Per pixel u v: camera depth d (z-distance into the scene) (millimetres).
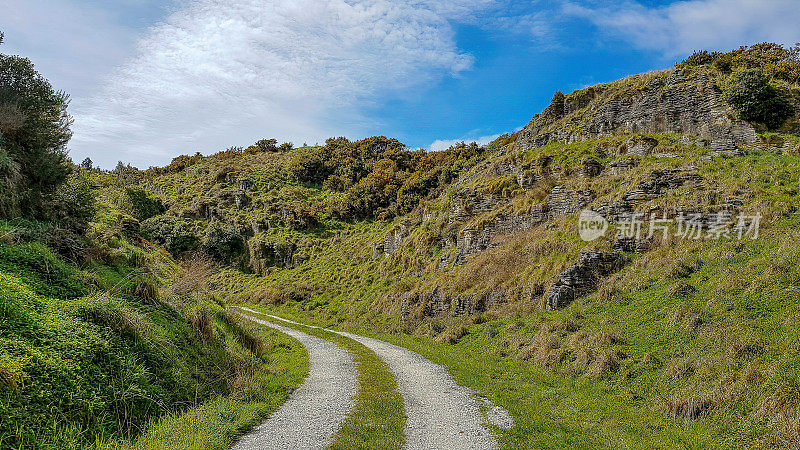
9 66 15438
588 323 18906
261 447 8750
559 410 12438
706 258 19469
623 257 22516
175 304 15016
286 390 13766
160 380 10477
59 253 12812
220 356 14359
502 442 9648
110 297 11453
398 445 9109
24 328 8562
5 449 6348
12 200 13305
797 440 9180
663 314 16875
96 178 63844
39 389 7578
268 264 53312
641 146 32031
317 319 37156
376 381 15406
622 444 9922
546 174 33906
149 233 52938
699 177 25188
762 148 27828
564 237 26391
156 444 8156
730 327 14141
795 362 11312
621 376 14484
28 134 15586
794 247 16531
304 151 93312
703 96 32656
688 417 11445
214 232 56594
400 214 55594
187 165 90938
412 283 35438
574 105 44031
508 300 25297
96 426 8008
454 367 17922
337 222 59656
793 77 33125
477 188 37844
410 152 78062
